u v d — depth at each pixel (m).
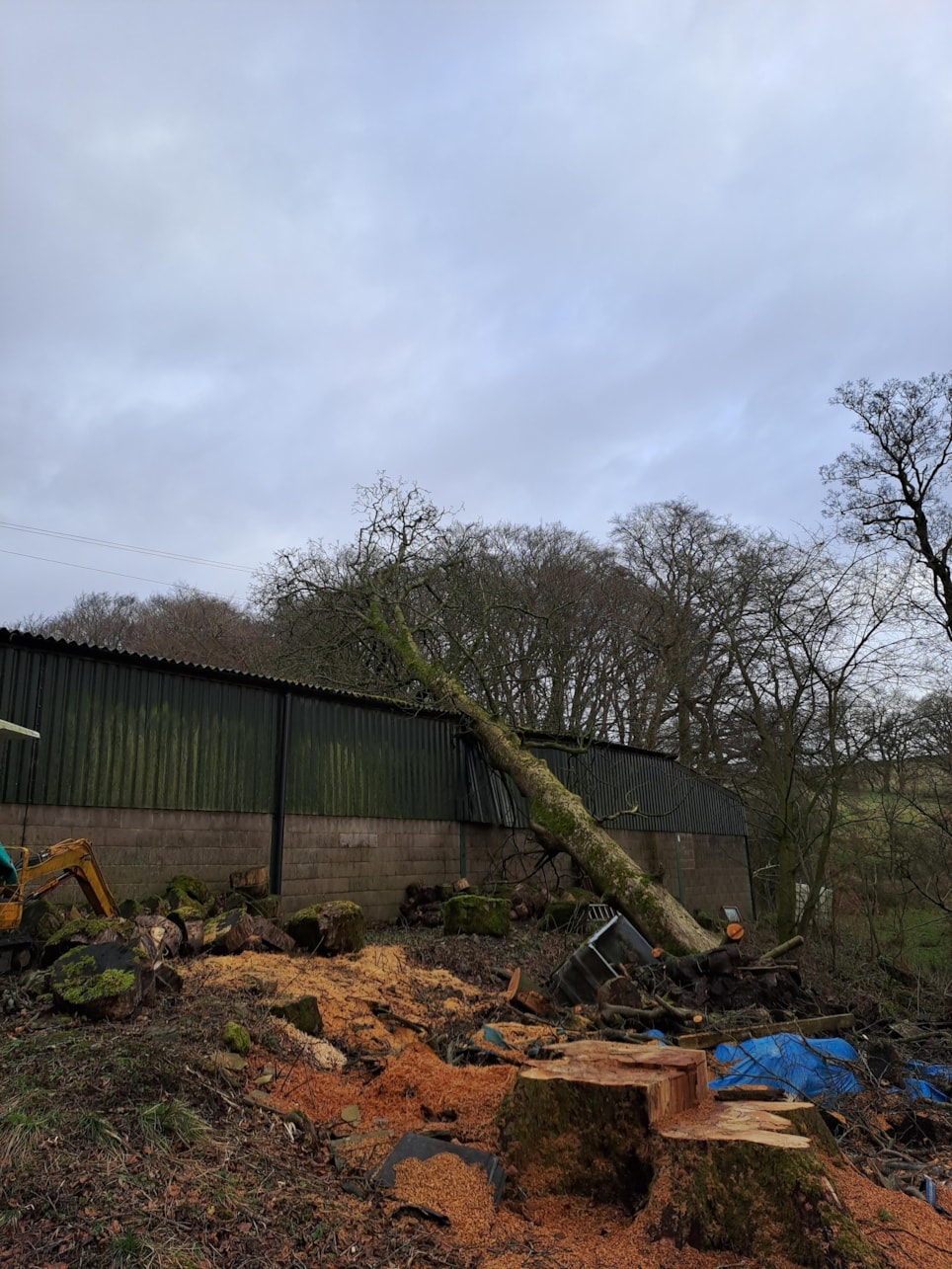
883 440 16.39
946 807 15.77
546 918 15.62
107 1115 4.49
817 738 16.98
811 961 14.34
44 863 10.23
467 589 22.86
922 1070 8.20
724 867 26.62
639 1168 4.37
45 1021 6.04
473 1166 4.57
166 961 8.05
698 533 31.84
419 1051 6.88
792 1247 3.77
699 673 30.17
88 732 12.84
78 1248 3.43
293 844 15.37
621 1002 9.34
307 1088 5.57
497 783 19.50
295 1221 3.96
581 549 33.41
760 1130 4.23
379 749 17.28
